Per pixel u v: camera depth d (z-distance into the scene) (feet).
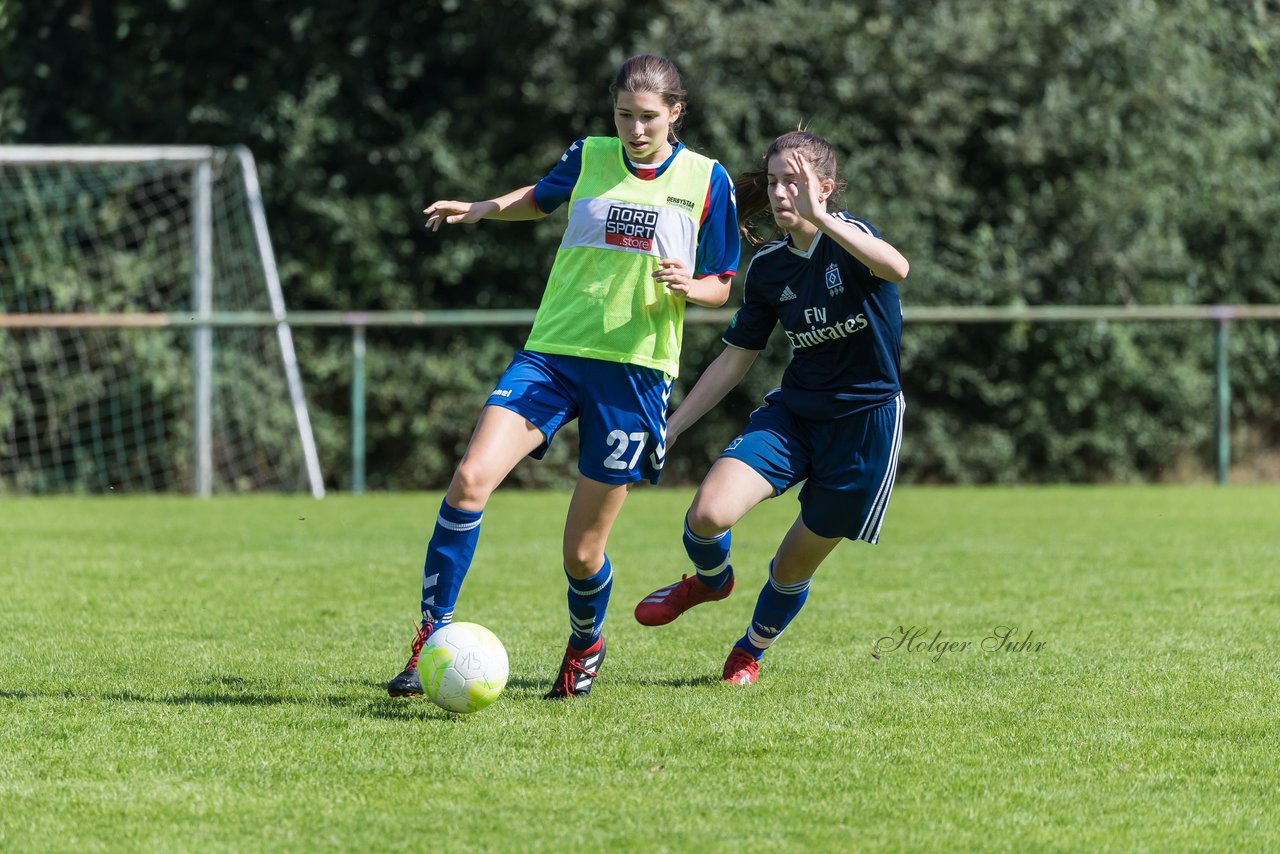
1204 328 180.14
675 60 165.78
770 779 39.11
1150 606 71.61
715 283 47.70
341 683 51.39
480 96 177.78
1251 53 196.95
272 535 104.78
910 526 112.68
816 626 65.46
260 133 176.04
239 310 165.17
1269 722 45.88
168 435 168.14
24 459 166.30
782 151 49.08
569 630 64.39
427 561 48.08
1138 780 39.34
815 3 169.89
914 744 42.91
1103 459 179.52
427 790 37.86
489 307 180.75
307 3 177.68
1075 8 172.45
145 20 179.22
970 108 172.65
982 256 173.88
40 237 168.25
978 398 178.40
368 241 175.01
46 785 38.19
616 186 47.34
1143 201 173.37
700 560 50.98
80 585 77.25
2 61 176.35
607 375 47.06
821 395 50.03
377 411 177.47
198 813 35.91
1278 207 184.14
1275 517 119.65
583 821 35.45
